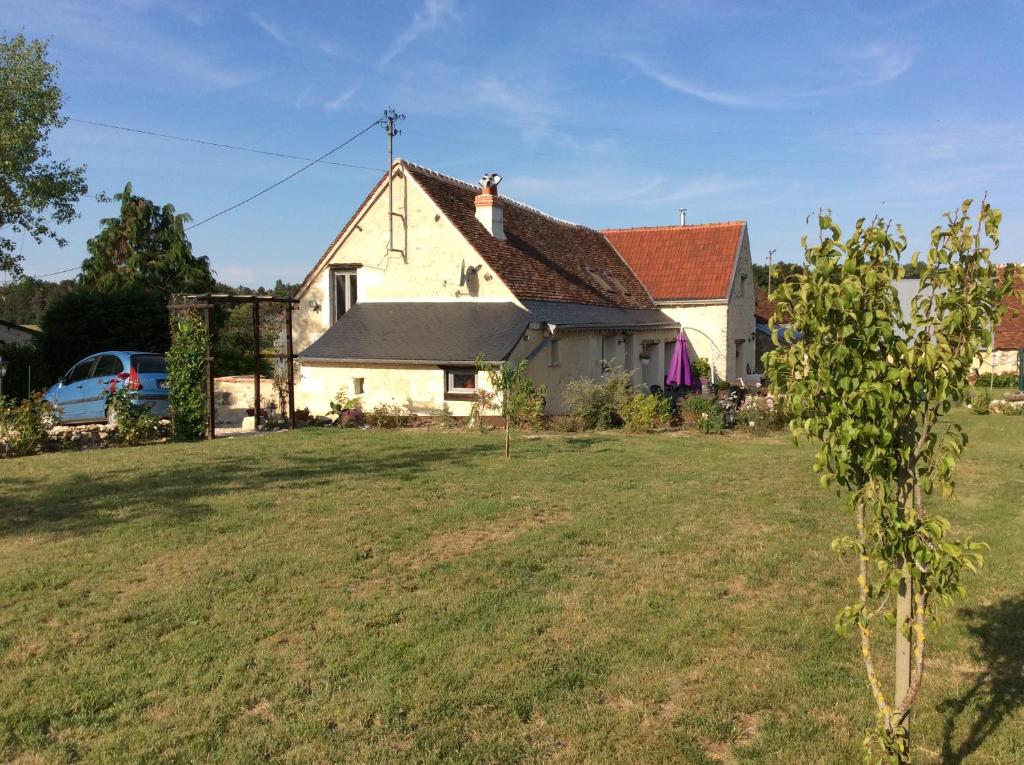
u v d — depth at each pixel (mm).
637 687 4773
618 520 8547
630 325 23516
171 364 15430
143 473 11281
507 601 6113
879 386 3199
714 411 17266
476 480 10711
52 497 9617
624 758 4070
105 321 27391
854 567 7000
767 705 4598
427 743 4172
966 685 4832
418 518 8547
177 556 7188
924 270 3430
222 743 4156
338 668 4965
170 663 5035
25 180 25734
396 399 18891
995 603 6148
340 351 19219
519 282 20500
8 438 13719
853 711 4508
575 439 15281
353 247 21688
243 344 32781
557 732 4305
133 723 4355
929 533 3344
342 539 7695
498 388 13172
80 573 6711
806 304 3395
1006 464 12781
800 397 3463
